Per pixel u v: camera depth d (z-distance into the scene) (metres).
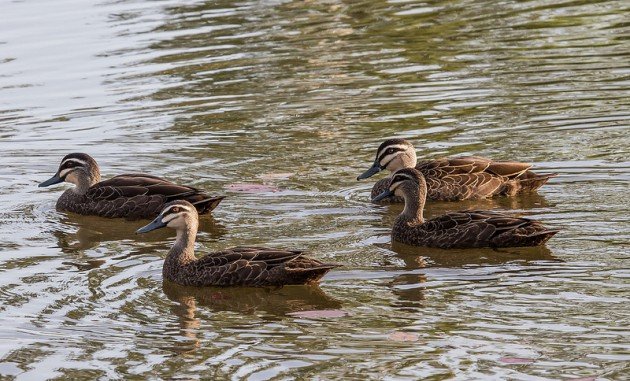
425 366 12.79
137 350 13.59
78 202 19.84
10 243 17.97
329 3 33.59
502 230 16.77
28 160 22.50
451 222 17.05
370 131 22.91
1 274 16.34
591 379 12.30
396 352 13.18
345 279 15.73
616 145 21.19
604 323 13.70
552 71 26.20
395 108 24.23
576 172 19.95
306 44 29.34
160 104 25.34
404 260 16.48
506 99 24.36
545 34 29.38
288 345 13.55
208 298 15.37
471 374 12.54
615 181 19.38
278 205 19.19
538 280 15.26
